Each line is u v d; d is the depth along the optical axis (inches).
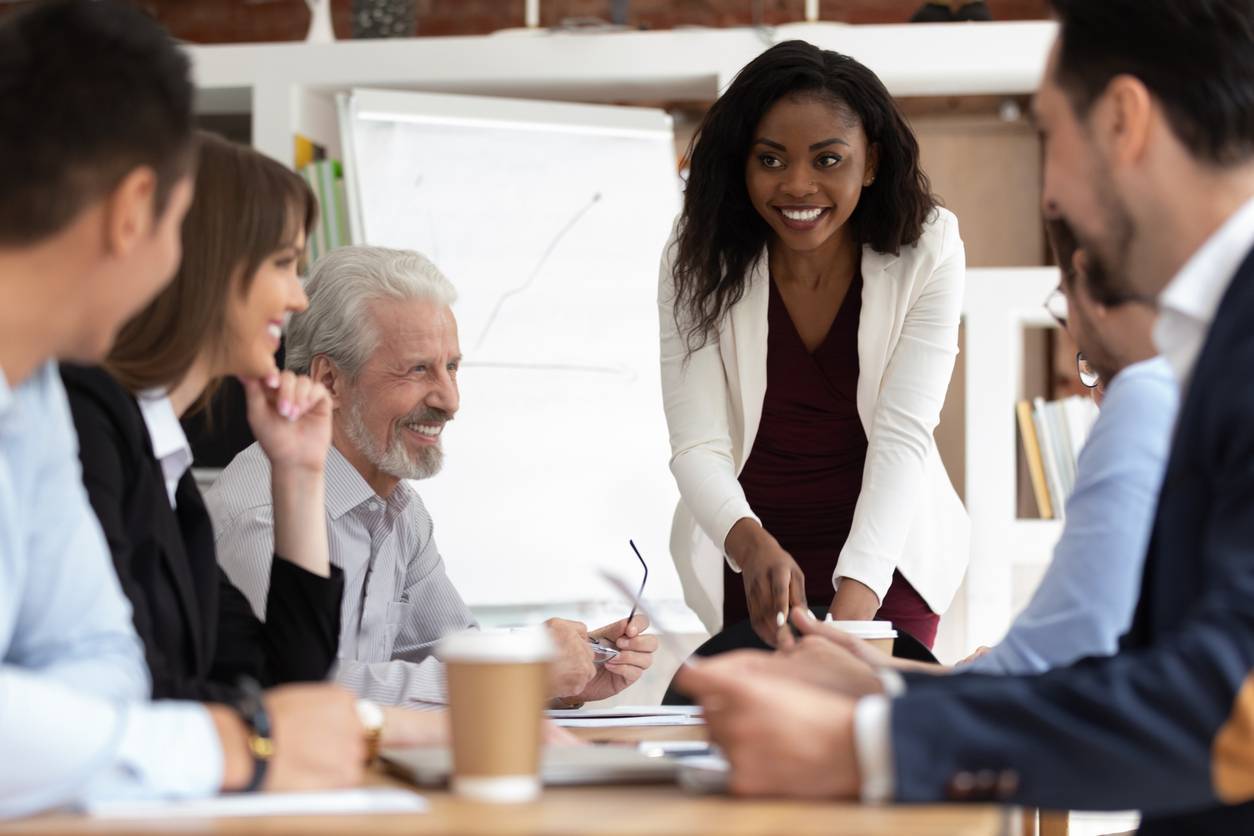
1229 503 39.8
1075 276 65.2
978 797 38.0
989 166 190.7
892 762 37.9
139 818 35.5
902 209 104.2
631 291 158.7
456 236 156.3
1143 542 67.7
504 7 191.9
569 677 82.3
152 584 56.2
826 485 109.0
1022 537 150.5
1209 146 43.5
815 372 108.0
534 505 154.1
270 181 62.7
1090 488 69.2
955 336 107.4
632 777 43.4
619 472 155.5
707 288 107.0
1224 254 43.6
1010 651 69.7
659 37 157.1
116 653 47.0
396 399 89.6
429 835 32.7
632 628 87.5
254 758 40.9
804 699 39.4
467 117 158.4
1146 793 37.6
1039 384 190.5
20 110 38.5
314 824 34.2
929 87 161.5
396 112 156.5
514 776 39.6
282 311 63.9
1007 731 37.9
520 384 155.6
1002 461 150.9
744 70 103.9
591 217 159.5
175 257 42.3
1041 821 91.6
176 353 60.2
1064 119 45.6
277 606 63.6
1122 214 45.1
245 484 84.4
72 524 46.9
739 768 39.4
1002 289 151.2
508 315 156.2
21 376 41.9
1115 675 38.0
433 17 192.9
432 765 44.9
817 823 34.7
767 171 102.5
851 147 101.0
